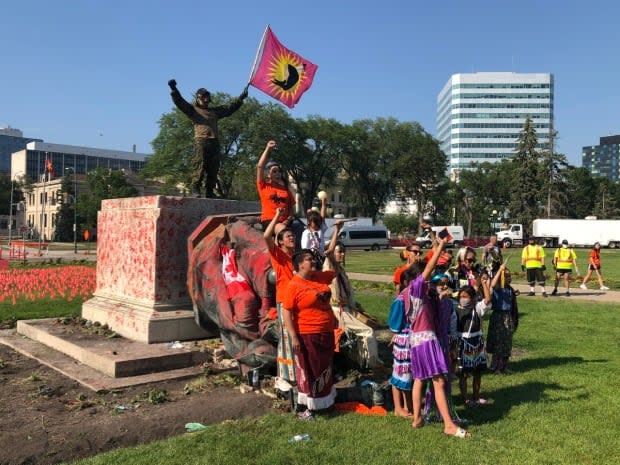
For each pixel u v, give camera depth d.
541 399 6.07
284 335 5.63
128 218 9.02
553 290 17.86
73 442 4.88
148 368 6.99
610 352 8.59
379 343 8.45
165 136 51.00
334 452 4.49
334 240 6.87
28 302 13.64
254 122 52.97
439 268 7.91
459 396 6.31
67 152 125.75
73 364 7.38
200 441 4.76
